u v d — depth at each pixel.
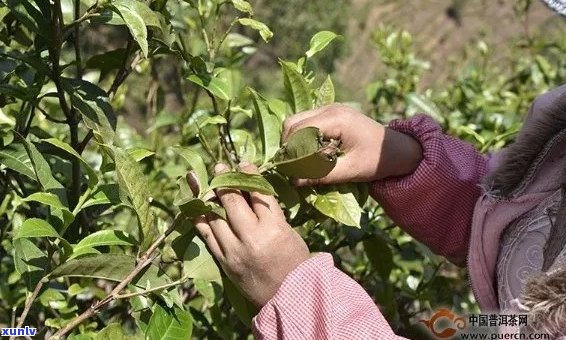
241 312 1.22
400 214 1.40
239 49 2.06
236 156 1.36
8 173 1.42
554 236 1.06
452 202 1.38
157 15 1.20
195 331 1.63
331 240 1.62
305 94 1.33
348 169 1.28
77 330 1.40
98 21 1.17
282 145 1.22
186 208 1.09
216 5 1.42
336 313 1.04
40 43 1.26
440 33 14.03
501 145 1.97
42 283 1.10
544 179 1.15
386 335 1.03
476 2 13.83
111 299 1.09
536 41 3.39
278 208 1.11
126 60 1.34
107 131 1.22
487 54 3.02
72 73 1.99
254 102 1.25
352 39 12.73
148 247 1.11
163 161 2.17
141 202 1.09
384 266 1.63
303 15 10.02
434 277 1.77
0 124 1.39
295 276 1.06
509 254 1.16
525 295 1.01
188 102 2.07
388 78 2.83
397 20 14.26
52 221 1.14
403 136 1.36
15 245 1.15
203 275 1.15
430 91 2.64
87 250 1.12
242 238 1.08
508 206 1.17
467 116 2.42
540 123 1.16
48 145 1.34
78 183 1.31
